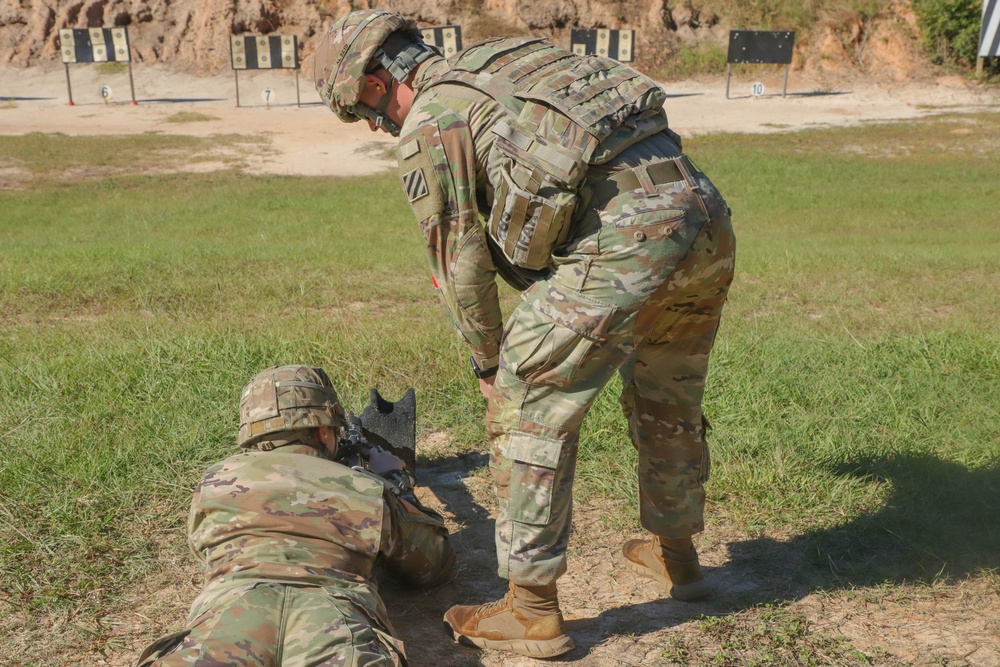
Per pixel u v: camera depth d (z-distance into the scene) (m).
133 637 2.67
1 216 16.08
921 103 29.72
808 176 20.22
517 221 2.38
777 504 3.45
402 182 2.49
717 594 2.94
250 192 18.81
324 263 8.80
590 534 3.33
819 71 32.09
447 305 2.57
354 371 4.77
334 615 2.19
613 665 2.59
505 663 2.61
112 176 20.88
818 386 4.66
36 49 33.38
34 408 4.09
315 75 2.72
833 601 2.88
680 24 33.41
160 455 3.70
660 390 2.72
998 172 20.33
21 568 2.95
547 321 2.40
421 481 3.77
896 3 32.81
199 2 33.62
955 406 4.40
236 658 2.06
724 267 2.54
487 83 2.41
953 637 2.68
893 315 6.64
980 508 3.37
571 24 33.03
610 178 2.37
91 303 6.74
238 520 2.42
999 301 7.13
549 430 2.45
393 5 33.16
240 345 5.04
